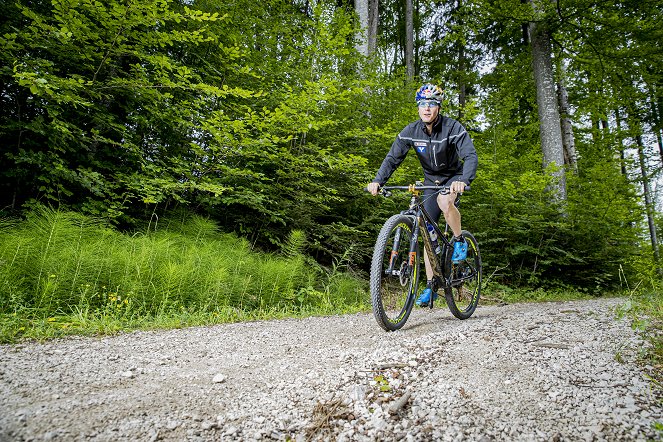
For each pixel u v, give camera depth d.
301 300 5.08
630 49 10.69
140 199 5.72
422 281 5.73
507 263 8.45
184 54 6.65
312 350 2.46
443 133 3.33
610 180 10.48
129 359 2.18
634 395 1.60
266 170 7.03
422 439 1.33
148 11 4.58
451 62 17.42
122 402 1.57
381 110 8.89
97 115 5.20
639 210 11.20
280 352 2.42
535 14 9.79
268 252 6.96
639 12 10.23
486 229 8.51
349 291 6.16
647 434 1.30
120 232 5.38
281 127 6.18
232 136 5.63
